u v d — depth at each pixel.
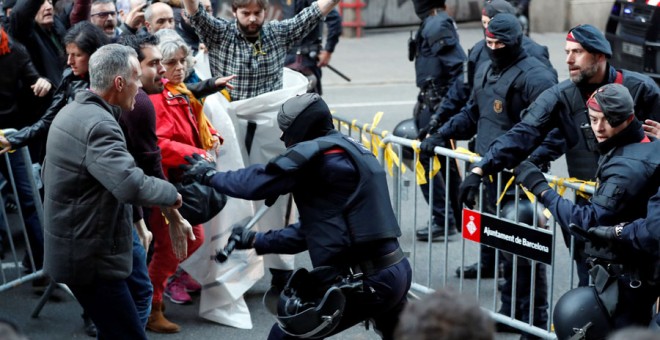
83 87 4.75
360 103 11.05
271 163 3.83
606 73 4.47
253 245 4.14
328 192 3.89
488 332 2.13
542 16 15.26
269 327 5.41
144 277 4.48
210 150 5.19
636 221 3.77
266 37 5.55
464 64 5.68
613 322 3.96
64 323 5.43
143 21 6.42
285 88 5.71
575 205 4.07
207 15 5.43
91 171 3.88
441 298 2.19
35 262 5.89
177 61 4.96
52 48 6.29
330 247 3.88
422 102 6.55
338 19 8.71
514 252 4.80
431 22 6.39
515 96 5.01
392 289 3.94
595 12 15.21
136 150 4.48
